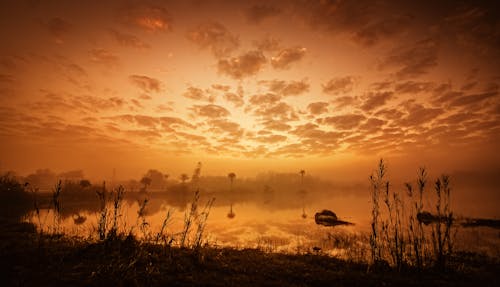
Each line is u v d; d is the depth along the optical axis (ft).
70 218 89.15
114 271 25.55
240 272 30.04
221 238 65.77
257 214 124.47
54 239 39.34
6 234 43.70
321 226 87.25
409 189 36.01
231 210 144.25
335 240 62.49
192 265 30.50
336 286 26.11
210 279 26.18
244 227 84.38
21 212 102.32
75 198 165.07
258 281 26.61
